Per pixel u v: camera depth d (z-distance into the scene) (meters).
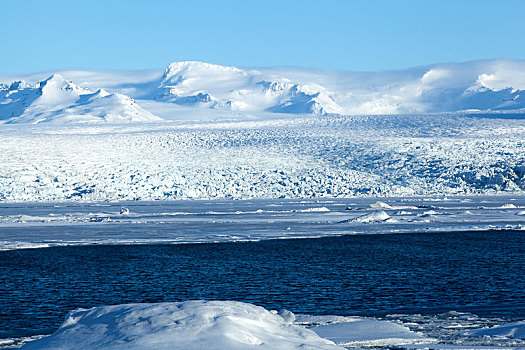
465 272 46.06
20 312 33.25
